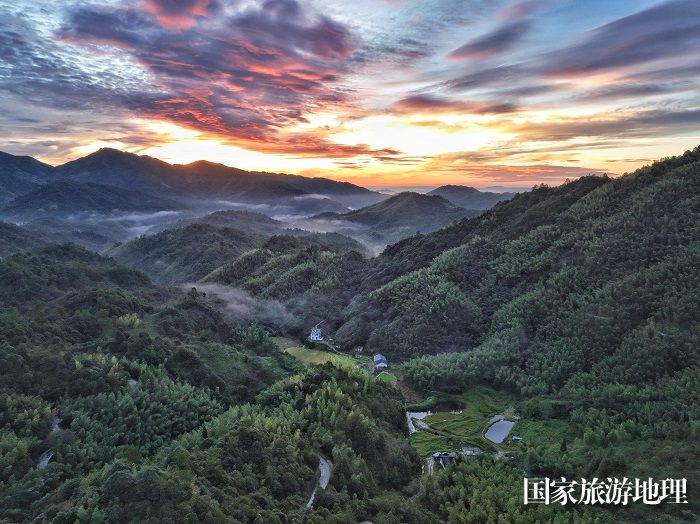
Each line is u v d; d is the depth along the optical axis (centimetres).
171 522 5522
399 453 9394
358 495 7669
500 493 8212
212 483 6650
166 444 9100
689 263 12756
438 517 8019
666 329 11544
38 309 14700
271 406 10331
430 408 12525
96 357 10838
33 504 6544
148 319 14900
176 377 11581
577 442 9862
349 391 10531
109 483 5934
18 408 8700
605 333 12488
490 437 10944
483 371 13575
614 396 10631
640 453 8712
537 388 12269
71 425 8675
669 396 9850
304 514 6781
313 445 8500
